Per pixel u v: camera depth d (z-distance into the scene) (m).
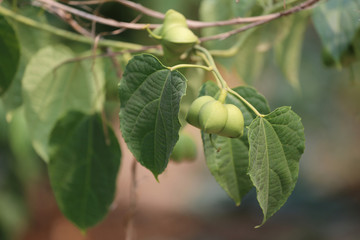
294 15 0.95
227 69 0.97
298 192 3.66
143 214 3.74
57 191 0.88
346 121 3.60
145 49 0.85
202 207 3.85
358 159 3.85
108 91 0.89
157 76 0.71
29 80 0.88
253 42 0.96
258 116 0.71
